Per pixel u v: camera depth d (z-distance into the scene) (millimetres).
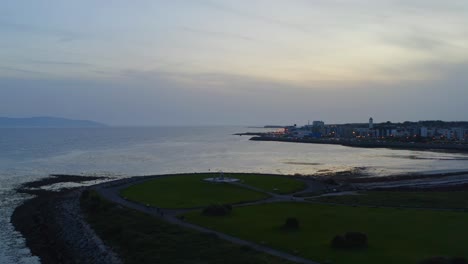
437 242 41531
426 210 59031
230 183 86438
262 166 152625
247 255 38031
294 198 70438
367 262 35656
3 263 45094
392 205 63656
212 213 55812
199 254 39375
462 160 176375
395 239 42750
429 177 113938
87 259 43406
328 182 90438
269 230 47219
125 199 69688
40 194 87188
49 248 49562
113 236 49219
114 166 148625
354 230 46812
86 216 60344
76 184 103250
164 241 44188
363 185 97625
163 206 63000
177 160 173750
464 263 33469
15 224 60938
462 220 51688
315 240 42781
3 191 91125
